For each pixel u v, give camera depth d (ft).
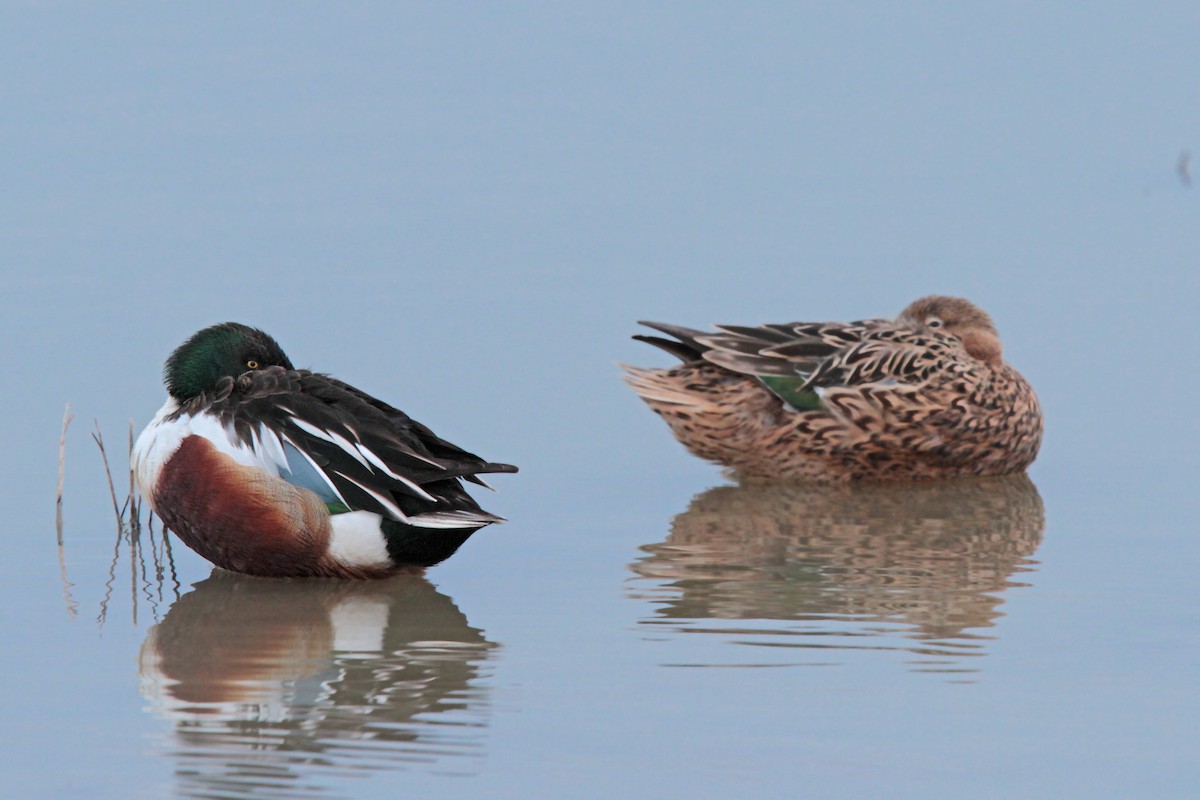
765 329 61.62
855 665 38.96
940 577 46.24
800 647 40.27
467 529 45.98
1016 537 50.67
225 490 45.27
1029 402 60.34
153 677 38.63
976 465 59.77
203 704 36.78
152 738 34.86
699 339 60.44
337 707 36.60
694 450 60.95
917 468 59.72
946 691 37.24
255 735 34.99
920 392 58.65
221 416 46.14
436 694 37.19
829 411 58.95
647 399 60.70
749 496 57.16
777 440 59.52
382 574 46.21
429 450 46.98
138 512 51.52
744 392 59.88
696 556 48.83
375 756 33.86
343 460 45.01
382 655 40.04
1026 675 38.22
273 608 44.16
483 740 34.58
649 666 38.88
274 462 45.24
